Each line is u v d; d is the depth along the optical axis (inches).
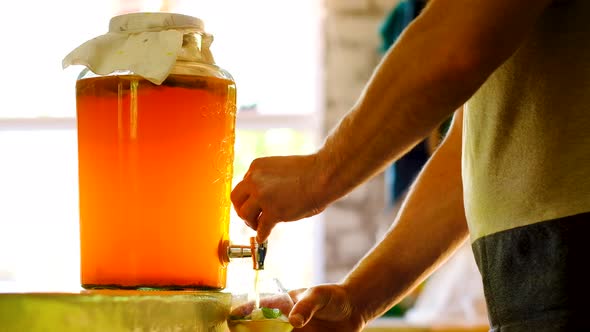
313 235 225.5
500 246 57.9
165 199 57.9
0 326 50.9
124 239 57.9
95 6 232.4
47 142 236.7
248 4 229.1
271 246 227.6
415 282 70.0
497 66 53.6
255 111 231.5
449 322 157.2
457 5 52.9
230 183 61.6
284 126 230.5
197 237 58.7
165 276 57.9
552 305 55.1
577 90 55.6
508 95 58.0
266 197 60.2
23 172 237.0
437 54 53.0
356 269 69.1
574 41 55.9
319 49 223.9
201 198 58.8
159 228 57.9
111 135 57.9
